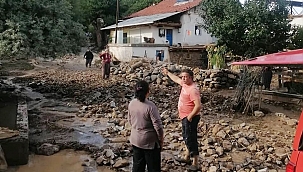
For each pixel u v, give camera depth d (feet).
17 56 39.22
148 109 16.11
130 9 157.38
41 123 32.63
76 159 23.09
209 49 76.28
